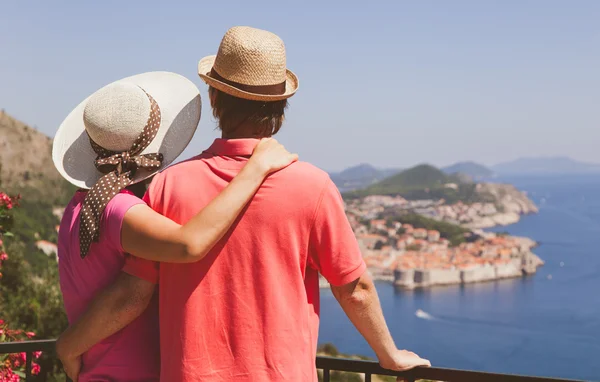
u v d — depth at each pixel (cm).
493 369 10869
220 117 163
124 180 165
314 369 159
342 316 14800
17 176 11512
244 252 151
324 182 155
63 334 167
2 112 14175
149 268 159
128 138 170
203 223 146
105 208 159
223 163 157
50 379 587
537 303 16975
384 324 165
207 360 151
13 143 12988
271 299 150
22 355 392
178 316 154
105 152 174
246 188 148
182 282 154
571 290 18862
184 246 145
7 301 1090
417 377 183
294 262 152
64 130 189
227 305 151
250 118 159
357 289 159
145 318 170
